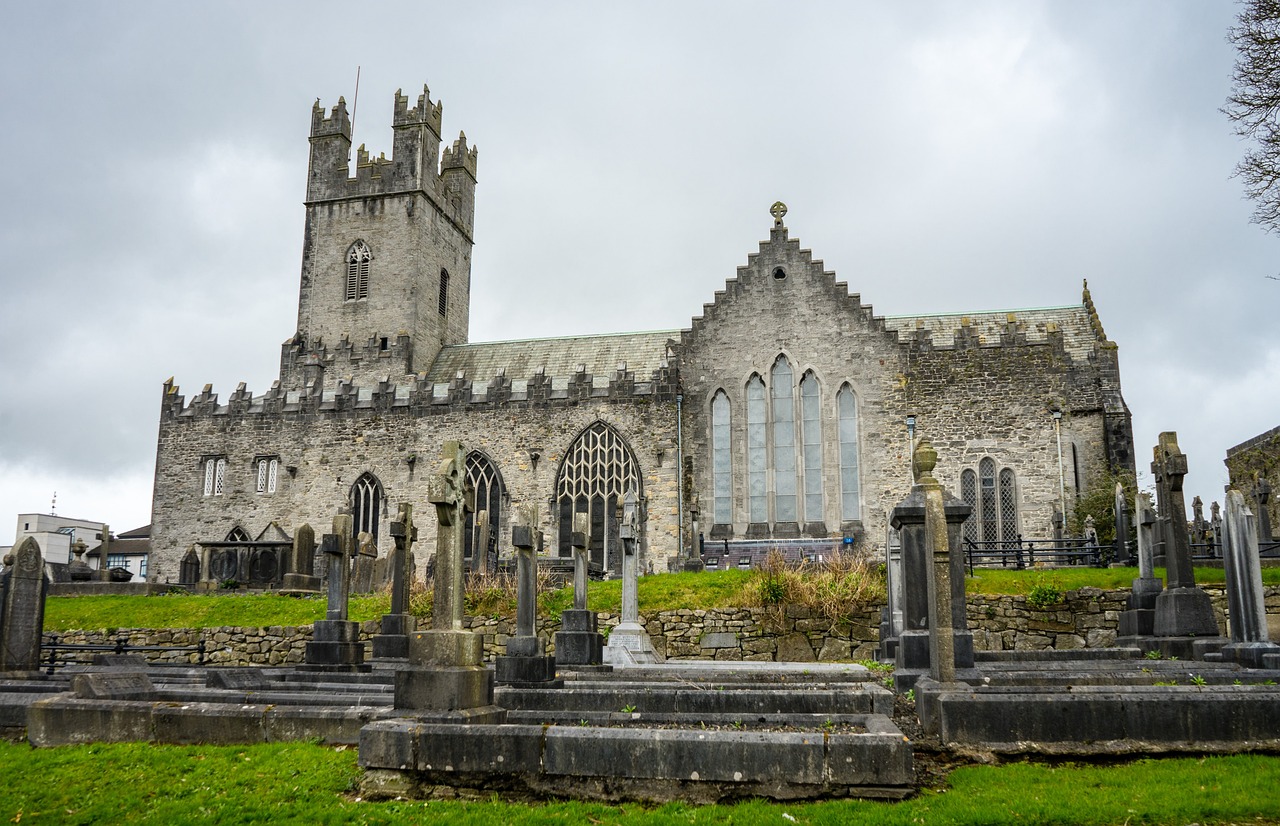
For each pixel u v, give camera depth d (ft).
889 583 81.76
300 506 178.40
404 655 82.99
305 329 213.46
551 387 172.14
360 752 41.24
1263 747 41.37
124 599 124.77
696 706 51.70
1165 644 70.03
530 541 63.82
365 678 68.23
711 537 163.02
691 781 38.19
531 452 169.89
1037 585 95.09
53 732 50.55
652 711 52.01
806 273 169.68
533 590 63.57
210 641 107.86
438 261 221.66
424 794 40.09
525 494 168.86
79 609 120.16
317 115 222.89
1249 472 157.38
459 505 47.16
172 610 116.57
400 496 174.40
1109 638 91.45
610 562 163.73
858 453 162.40
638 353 198.59
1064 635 92.32
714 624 99.25
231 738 48.26
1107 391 158.30
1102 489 147.02
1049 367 158.10
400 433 176.65
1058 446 154.81
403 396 178.60
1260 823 34.09
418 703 44.16
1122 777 39.34
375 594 122.21
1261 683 52.11
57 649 84.43
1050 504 153.69
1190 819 34.50
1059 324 181.47
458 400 174.50
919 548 62.28
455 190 234.58
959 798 37.06
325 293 214.28
